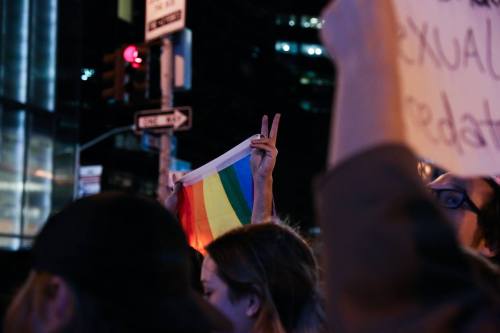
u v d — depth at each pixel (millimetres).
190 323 1199
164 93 9812
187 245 1286
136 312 1145
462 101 1129
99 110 31281
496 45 1200
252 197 3160
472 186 1836
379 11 954
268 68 45656
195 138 33062
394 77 924
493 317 844
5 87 17156
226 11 38812
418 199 855
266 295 2197
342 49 965
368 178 863
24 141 17484
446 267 853
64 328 1129
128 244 1163
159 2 9727
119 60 10031
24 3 17906
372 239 846
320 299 2232
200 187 3297
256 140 2887
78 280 1138
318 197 920
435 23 1153
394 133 891
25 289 1194
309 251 2320
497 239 1821
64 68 19078
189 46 9859
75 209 1202
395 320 830
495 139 1131
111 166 34062
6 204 16750
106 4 29141
